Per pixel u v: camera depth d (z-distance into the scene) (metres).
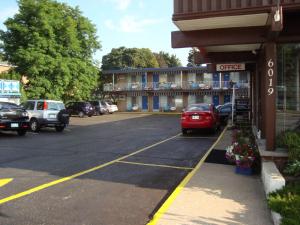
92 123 31.77
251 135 12.99
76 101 43.97
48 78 38.16
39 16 37.56
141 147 15.12
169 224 6.02
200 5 9.25
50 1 39.66
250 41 9.91
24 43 37.91
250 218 6.28
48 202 7.28
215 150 13.81
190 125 20.27
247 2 8.97
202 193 7.75
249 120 23.88
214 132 21.05
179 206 6.91
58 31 39.62
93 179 9.22
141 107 57.94
